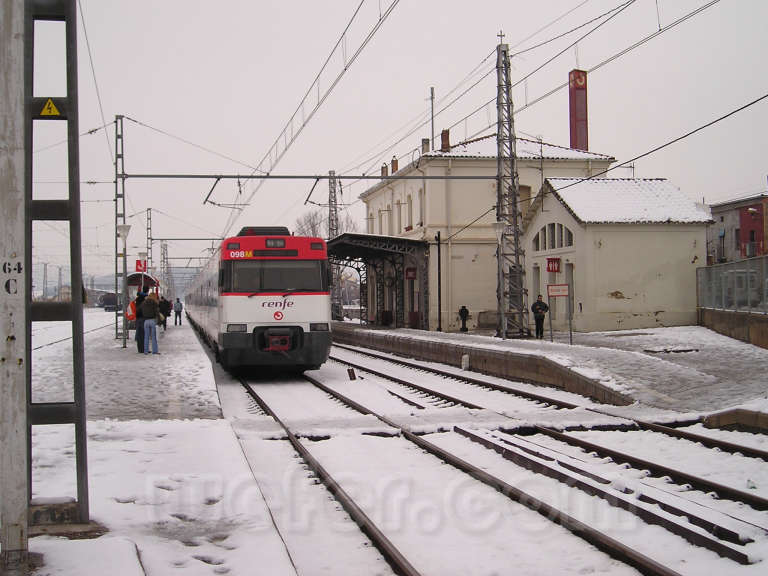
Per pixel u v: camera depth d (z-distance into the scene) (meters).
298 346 18.97
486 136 44.78
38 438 9.67
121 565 4.84
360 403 15.02
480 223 41.59
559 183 33.69
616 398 14.14
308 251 19.30
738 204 46.44
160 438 9.74
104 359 21.83
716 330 28.61
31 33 5.50
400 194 47.72
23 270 4.75
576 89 45.19
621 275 31.09
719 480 8.23
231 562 5.28
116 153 28.56
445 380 19.56
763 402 11.51
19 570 4.68
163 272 77.88
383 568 5.62
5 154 4.71
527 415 12.46
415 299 44.16
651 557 5.72
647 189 33.41
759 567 5.45
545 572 5.48
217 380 20.42
